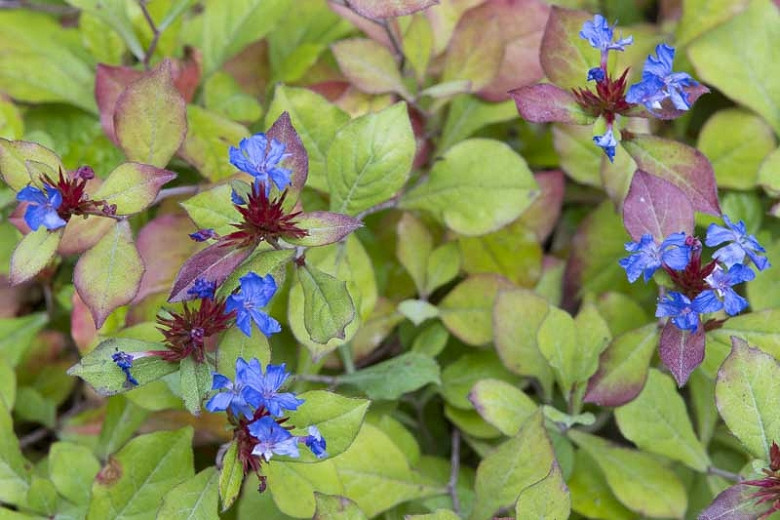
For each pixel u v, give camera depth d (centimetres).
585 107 57
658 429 60
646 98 55
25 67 68
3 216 66
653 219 56
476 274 64
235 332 54
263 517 59
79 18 71
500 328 62
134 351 54
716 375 57
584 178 66
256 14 68
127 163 55
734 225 54
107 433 62
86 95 68
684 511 59
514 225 65
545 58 58
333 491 58
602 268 65
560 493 54
